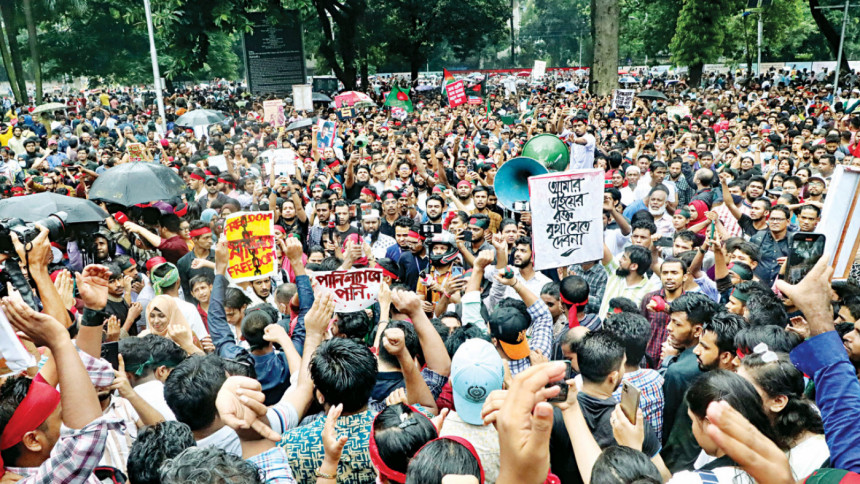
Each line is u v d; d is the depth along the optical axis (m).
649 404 3.91
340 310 4.42
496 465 3.09
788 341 3.71
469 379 3.07
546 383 1.73
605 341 3.44
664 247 7.84
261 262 5.30
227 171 12.38
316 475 2.99
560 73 68.88
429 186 11.41
